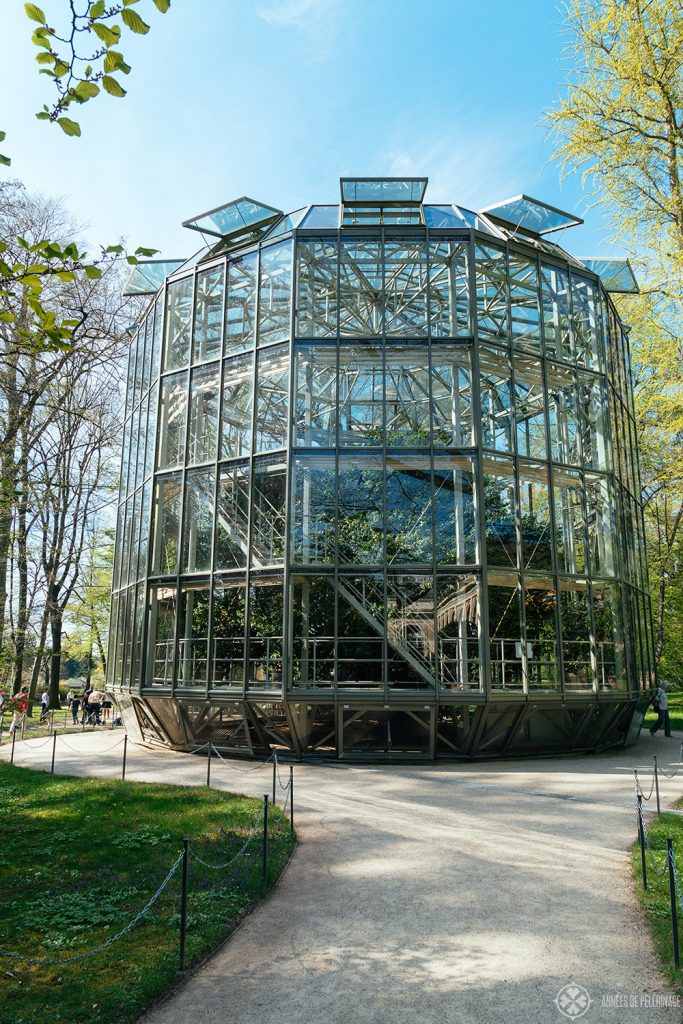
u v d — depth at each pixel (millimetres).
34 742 22266
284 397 18531
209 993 5469
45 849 9297
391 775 15016
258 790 13273
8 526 18344
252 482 18438
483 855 9055
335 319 18906
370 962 5961
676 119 14289
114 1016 5051
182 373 21359
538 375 19812
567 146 15023
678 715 30766
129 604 22688
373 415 18219
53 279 14836
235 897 7449
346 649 16891
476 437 17875
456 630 17016
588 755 18422
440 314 19125
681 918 6730
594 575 19672
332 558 17359
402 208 20391
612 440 21281
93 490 33000
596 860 8773
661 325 16953
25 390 14203
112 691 23141
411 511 17562
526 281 20344
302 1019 5023
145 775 15148
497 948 6195
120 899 7496
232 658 17984
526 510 18516
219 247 22141
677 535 35469
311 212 20422
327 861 8898
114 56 4941
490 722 17000
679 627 35500
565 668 18250
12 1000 5301
